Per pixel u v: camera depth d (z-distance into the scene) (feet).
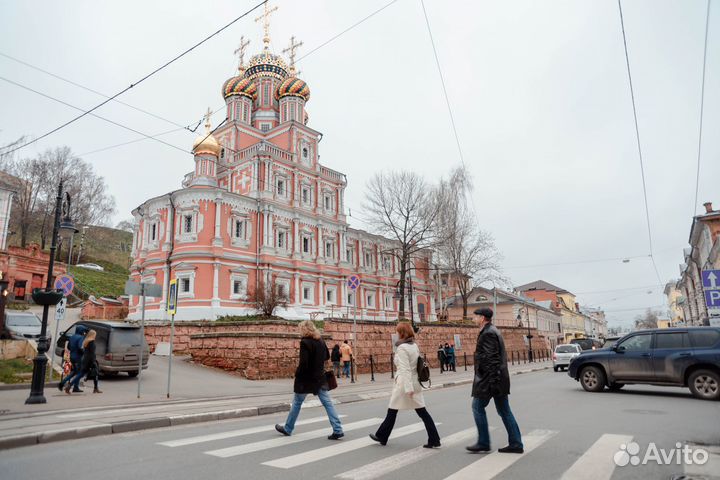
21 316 88.89
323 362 27.63
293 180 161.48
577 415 34.35
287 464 20.79
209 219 135.85
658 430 28.07
